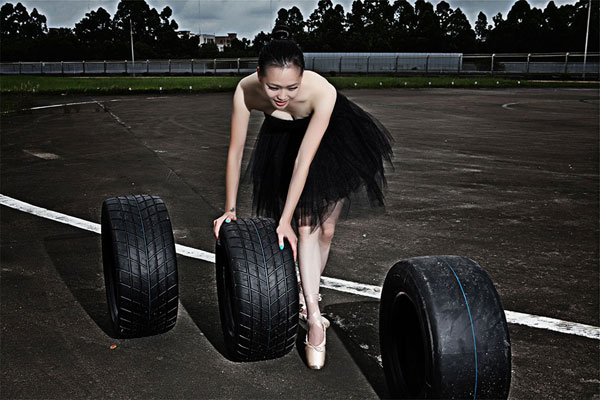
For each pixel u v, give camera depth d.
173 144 9.92
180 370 2.91
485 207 6.05
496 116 15.36
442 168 8.12
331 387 2.78
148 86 27.80
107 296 3.32
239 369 2.93
